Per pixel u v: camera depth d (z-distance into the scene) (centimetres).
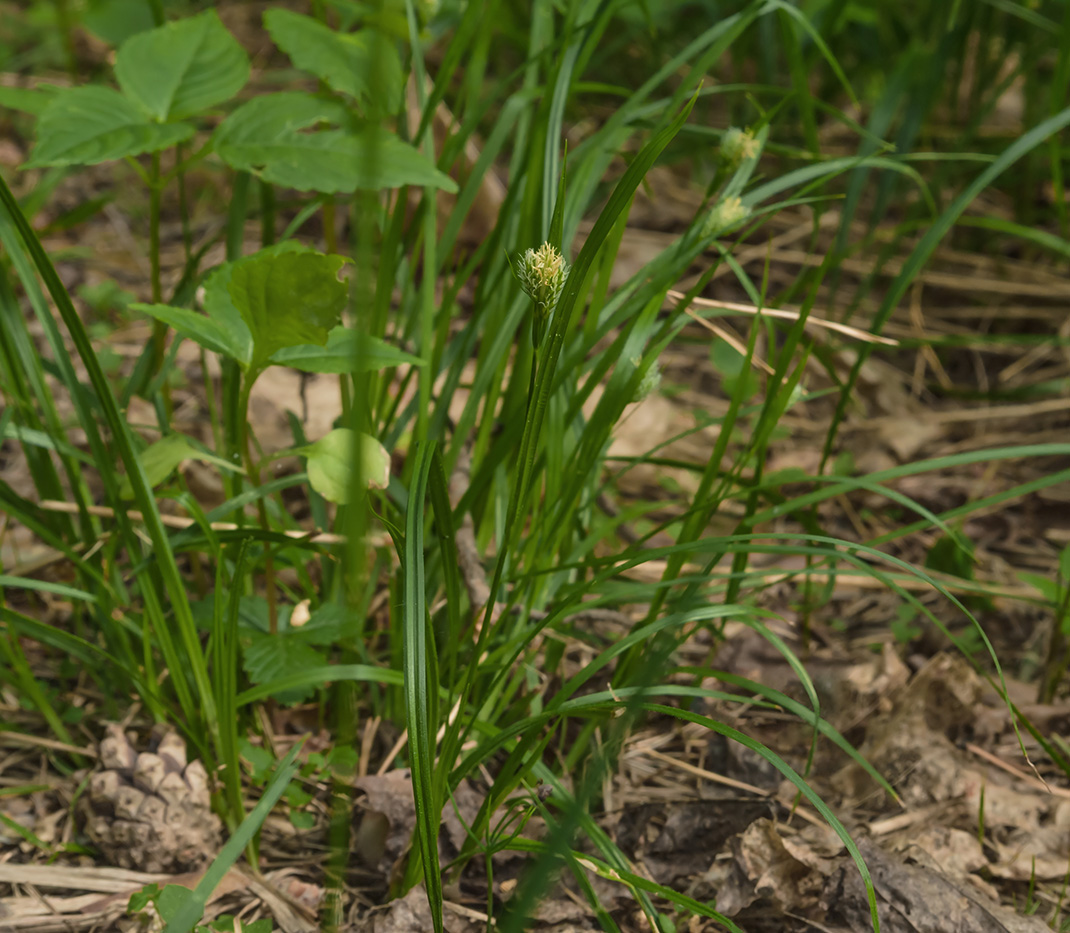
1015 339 124
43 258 89
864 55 170
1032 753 103
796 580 113
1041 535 118
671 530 114
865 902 94
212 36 100
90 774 98
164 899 92
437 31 109
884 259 128
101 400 91
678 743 103
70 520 102
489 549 107
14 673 102
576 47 101
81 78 185
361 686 104
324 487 91
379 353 93
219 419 121
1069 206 158
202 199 154
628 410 124
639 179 85
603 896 94
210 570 108
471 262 102
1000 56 154
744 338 139
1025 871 97
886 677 105
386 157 97
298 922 93
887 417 131
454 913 93
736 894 94
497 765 99
